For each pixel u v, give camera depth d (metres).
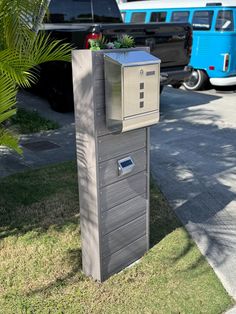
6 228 3.85
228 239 3.77
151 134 6.76
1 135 3.21
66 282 3.14
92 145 2.81
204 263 3.40
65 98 7.67
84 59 2.68
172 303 2.96
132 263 3.37
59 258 3.42
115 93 2.72
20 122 6.92
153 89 2.90
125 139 3.00
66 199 4.41
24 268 3.29
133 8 11.62
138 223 3.32
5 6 2.84
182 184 4.89
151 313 2.86
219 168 5.40
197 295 3.04
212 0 9.59
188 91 10.33
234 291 3.10
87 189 2.96
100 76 2.71
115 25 6.76
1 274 3.22
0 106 2.96
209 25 9.64
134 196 3.21
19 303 2.92
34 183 4.78
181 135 6.71
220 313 2.88
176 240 3.71
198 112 8.13
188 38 8.02
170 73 7.78
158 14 10.93
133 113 2.81
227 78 9.80
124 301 2.96
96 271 3.13
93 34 6.53
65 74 7.43
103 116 2.80
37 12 3.11
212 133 6.82
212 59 9.73
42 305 2.91
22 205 4.26
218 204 4.43
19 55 2.89
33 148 5.97
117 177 3.02
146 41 7.29
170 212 4.23
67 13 7.94
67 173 5.08
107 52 2.70
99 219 2.96
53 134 6.61
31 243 3.62
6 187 4.66
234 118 7.71
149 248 3.57
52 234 3.76
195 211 4.27
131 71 2.71
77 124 2.87
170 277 3.22
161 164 5.50
